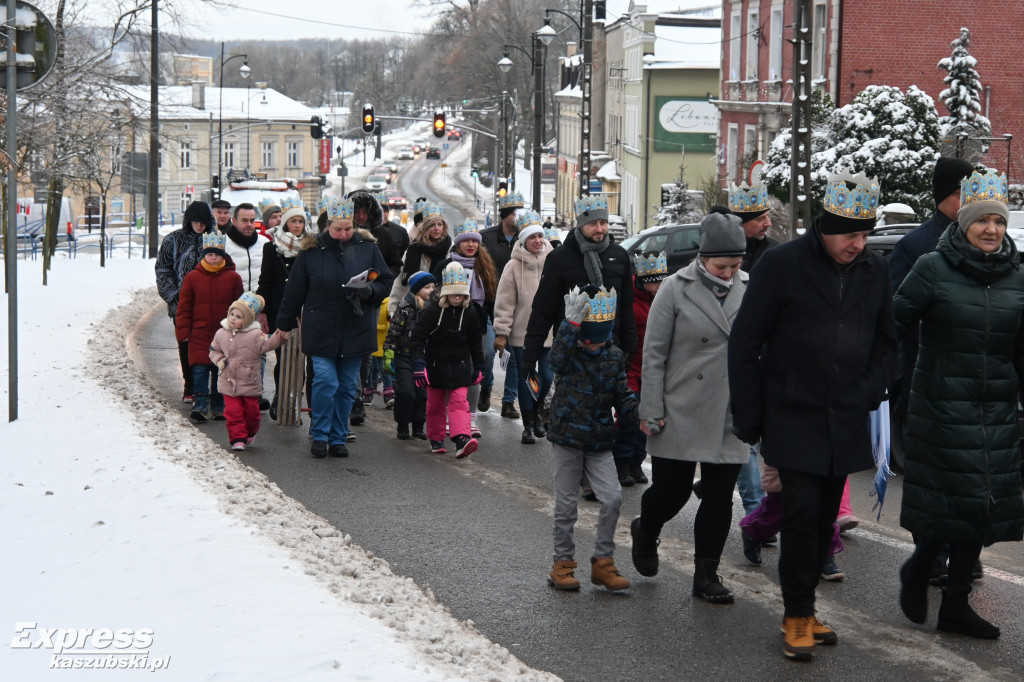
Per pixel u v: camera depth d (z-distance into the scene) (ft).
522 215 40.70
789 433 20.88
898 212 79.10
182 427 39.19
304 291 37.40
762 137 155.74
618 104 252.21
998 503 21.22
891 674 20.10
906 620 22.98
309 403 43.39
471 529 29.43
